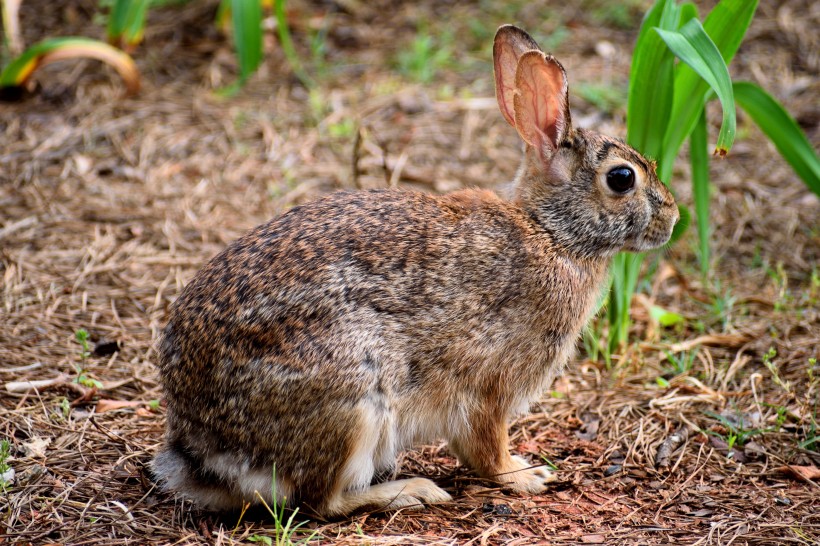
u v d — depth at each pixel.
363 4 20.61
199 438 8.36
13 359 11.03
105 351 11.37
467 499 9.20
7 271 12.68
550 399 11.19
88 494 8.91
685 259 14.09
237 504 8.64
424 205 9.11
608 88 17.69
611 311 11.81
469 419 9.06
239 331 8.14
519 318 8.92
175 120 16.84
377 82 18.11
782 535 8.43
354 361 8.23
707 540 8.33
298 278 8.26
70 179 15.09
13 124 16.42
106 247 13.46
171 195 14.89
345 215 8.84
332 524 8.59
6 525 8.28
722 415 10.59
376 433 8.43
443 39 19.28
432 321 8.59
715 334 12.27
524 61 9.12
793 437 10.16
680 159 16.45
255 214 14.49
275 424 8.15
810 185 12.25
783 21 20.16
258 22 15.81
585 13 20.44
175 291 12.66
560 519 8.80
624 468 9.77
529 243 9.09
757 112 12.15
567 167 9.30
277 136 16.50
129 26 17.33
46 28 18.94
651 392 11.19
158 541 8.21
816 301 12.73
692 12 11.42
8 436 9.67
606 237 9.35
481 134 16.78
